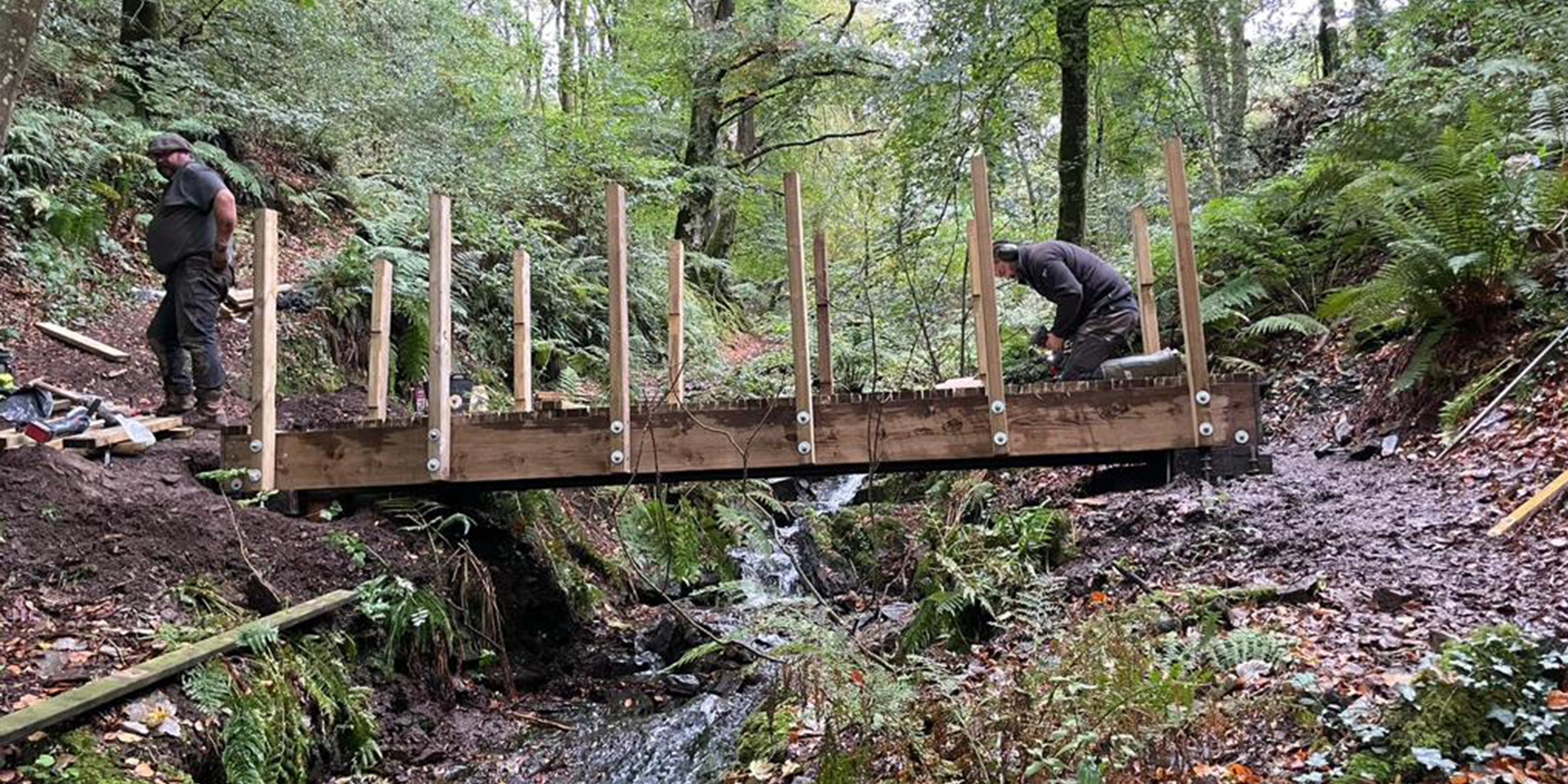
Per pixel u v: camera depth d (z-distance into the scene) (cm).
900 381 908
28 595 391
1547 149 646
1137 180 1277
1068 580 486
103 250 743
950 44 918
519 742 457
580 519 677
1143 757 273
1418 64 964
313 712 400
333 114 962
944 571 537
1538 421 486
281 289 726
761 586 543
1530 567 375
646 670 548
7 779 296
